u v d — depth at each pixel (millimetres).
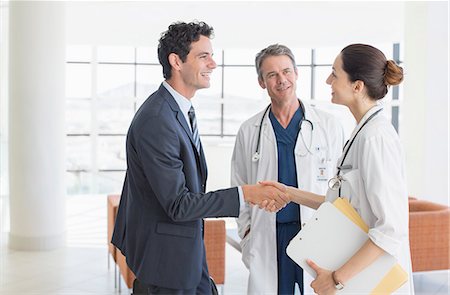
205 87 2256
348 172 2115
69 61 13164
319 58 12383
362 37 9688
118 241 2445
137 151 2152
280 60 2775
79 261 5867
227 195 2182
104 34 10312
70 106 13266
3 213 7824
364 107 2143
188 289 2238
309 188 2865
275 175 2891
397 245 1967
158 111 2146
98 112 13391
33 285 5004
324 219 2100
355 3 9445
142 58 13469
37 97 6242
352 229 2064
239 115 13555
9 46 6262
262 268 2871
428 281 5180
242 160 3061
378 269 2021
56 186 6395
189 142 2211
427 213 4543
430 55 6398
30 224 6285
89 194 11141
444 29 6348
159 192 2102
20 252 6211
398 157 2025
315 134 2914
